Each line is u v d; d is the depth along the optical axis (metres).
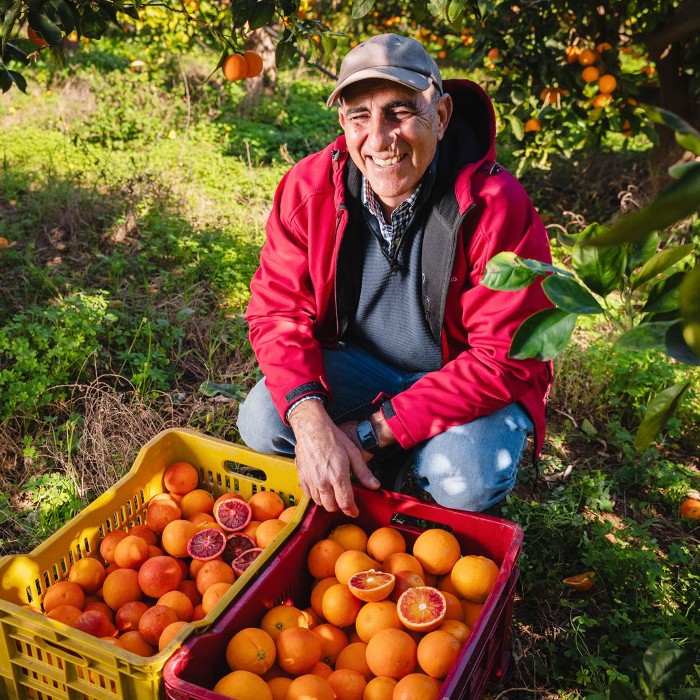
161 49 9.30
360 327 2.62
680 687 2.11
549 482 3.21
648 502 3.14
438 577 2.26
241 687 1.80
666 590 2.60
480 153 2.34
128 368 3.77
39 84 8.66
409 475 3.16
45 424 3.34
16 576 2.12
